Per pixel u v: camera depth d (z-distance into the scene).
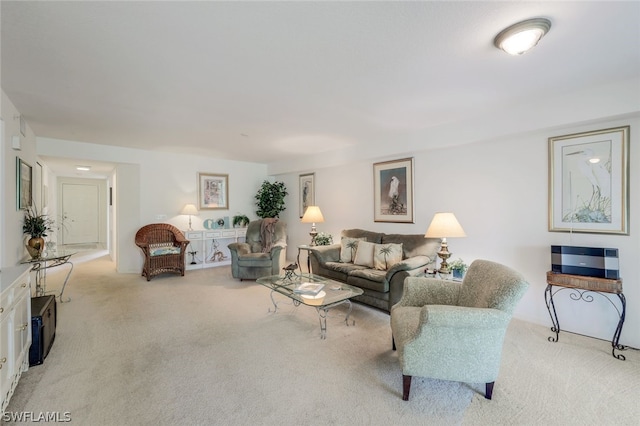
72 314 3.28
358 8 1.49
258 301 3.78
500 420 1.66
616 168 2.60
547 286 2.92
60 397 1.85
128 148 5.16
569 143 2.85
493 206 3.38
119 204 5.33
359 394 1.89
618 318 2.59
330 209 5.53
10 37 1.75
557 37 1.77
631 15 1.55
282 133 4.07
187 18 1.58
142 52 1.94
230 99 2.79
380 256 3.71
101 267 5.85
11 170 2.84
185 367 2.20
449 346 1.78
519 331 2.86
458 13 1.54
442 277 3.11
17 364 1.88
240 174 6.57
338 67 2.16
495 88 2.55
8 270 2.12
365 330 2.88
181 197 5.77
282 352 2.44
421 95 2.71
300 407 1.77
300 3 1.45
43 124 3.56
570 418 1.68
